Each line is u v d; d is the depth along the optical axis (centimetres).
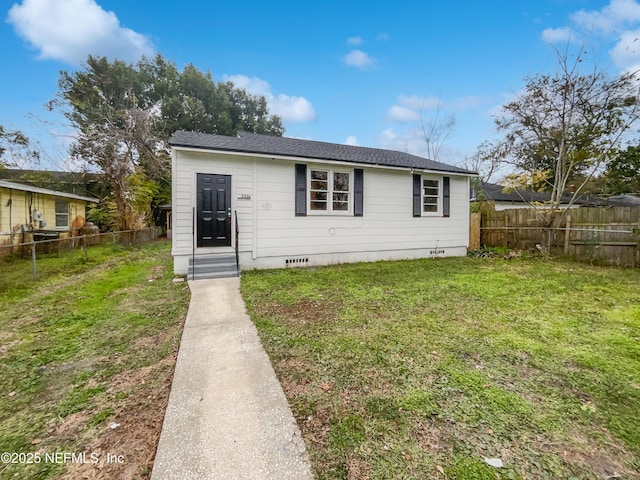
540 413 204
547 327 357
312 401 217
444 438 181
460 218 988
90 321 386
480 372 257
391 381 243
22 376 259
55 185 1505
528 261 844
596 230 782
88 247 1091
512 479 152
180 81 2323
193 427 189
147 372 262
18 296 501
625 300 464
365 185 838
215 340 322
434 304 446
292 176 745
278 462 162
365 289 534
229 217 688
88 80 1842
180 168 643
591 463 163
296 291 519
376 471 157
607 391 229
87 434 189
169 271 708
